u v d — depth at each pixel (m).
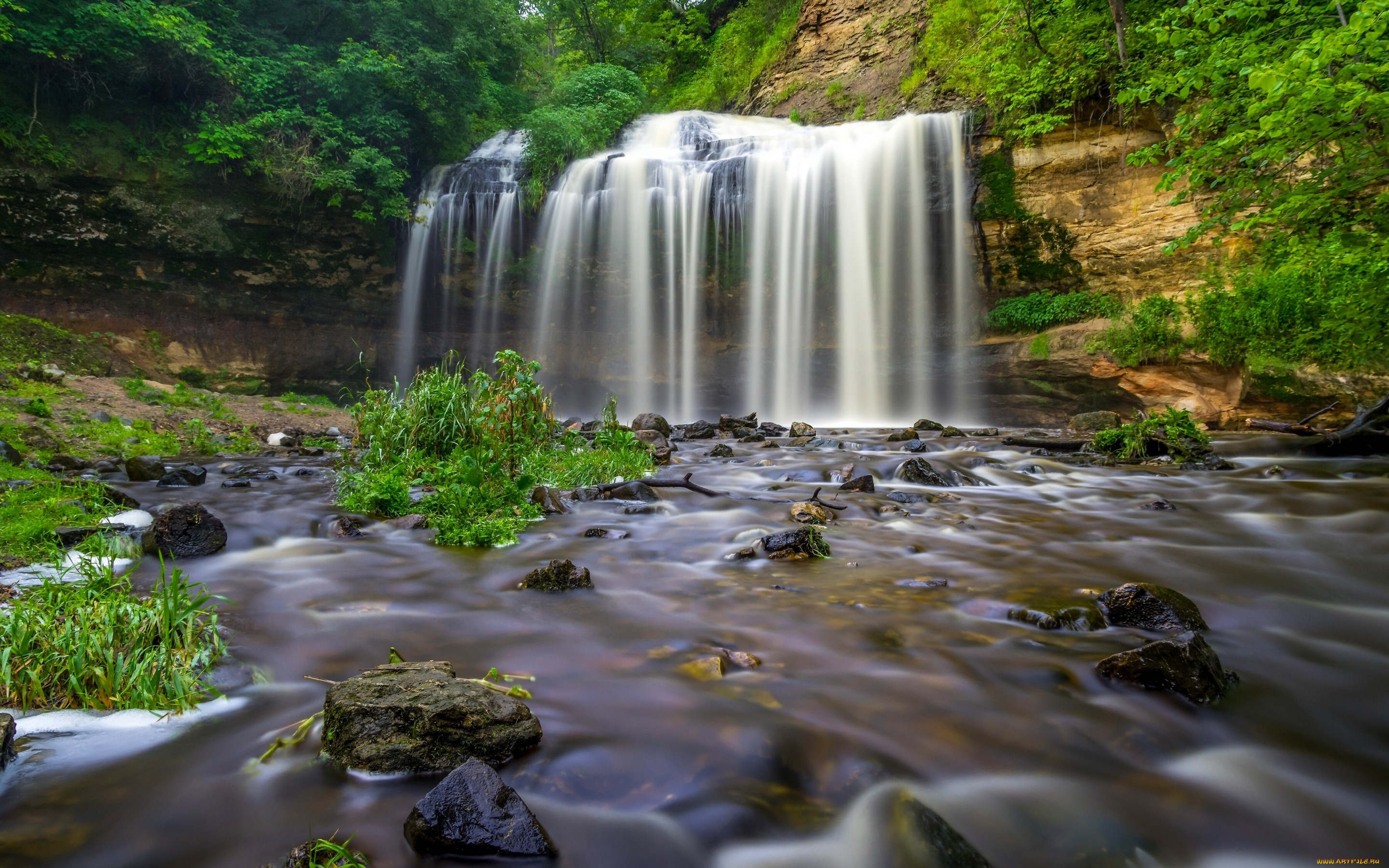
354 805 1.91
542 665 2.87
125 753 2.18
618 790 1.99
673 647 3.07
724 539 5.27
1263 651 3.19
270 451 11.17
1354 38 6.11
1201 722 2.47
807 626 3.36
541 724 2.34
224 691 2.63
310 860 1.64
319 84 19.91
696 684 2.68
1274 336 14.33
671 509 6.39
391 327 21.77
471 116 24.34
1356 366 12.88
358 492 6.39
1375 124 6.97
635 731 2.30
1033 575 4.29
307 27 21.33
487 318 22.97
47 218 16.25
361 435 8.63
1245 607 3.79
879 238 20.55
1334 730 2.46
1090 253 18.34
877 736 2.30
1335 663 3.05
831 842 1.78
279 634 3.21
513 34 27.39
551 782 2.01
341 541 5.20
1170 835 1.89
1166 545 5.10
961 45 22.98
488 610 3.60
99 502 5.63
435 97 21.92
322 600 3.74
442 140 23.05
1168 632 3.26
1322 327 10.66
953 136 19.58
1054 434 15.34
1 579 3.84
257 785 2.00
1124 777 2.13
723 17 37.69
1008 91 18.75
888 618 3.47
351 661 2.91
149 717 2.43
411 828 1.74
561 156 23.03
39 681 2.52
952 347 19.98
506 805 1.77
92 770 2.08
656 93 36.84
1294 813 2.00
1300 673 2.93
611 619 3.46
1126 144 17.61
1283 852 1.85
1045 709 2.51
